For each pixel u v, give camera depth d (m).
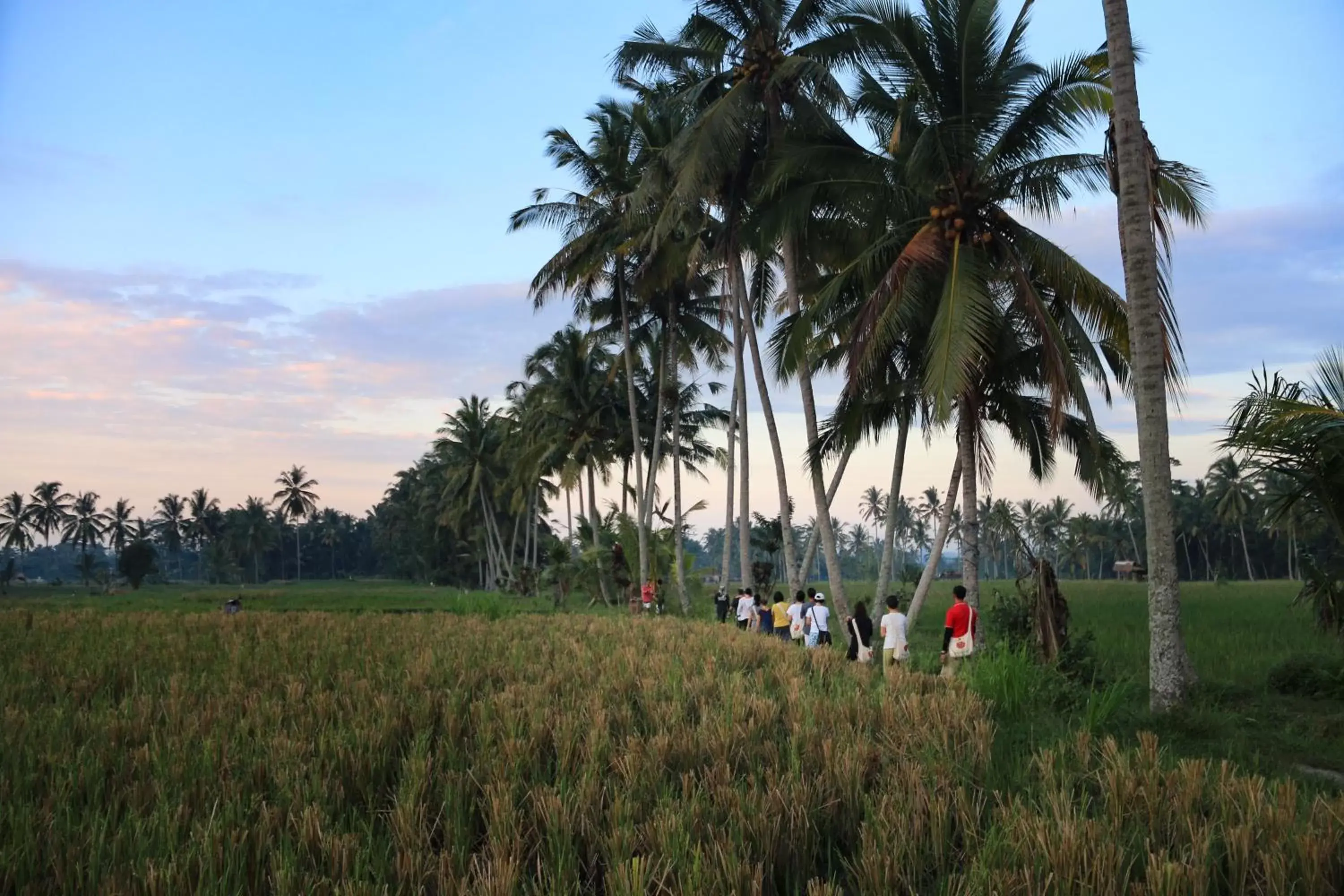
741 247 23.39
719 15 21.33
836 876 4.45
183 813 5.06
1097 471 18.22
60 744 6.71
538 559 76.44
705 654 12.77
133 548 90.06
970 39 15.25
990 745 6.71
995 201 16.28
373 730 6.88
